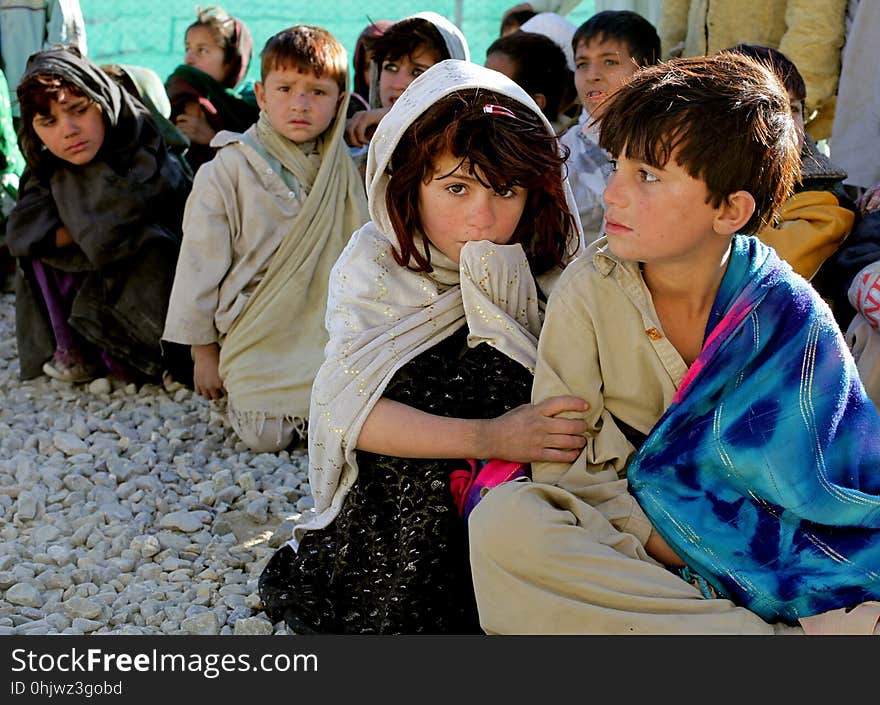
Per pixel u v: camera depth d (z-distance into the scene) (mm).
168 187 4246
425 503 2404
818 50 4531
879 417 2234
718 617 2094
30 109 4012
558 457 2311
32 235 4180
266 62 3957
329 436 2457
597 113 2617
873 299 3105
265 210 3945
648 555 2266
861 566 2115
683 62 2225
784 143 2168
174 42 7227
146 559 3064
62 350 4332
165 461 3721
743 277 2244
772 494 2160
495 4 7227
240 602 2803
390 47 4590
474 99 2385
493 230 2445
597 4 6145
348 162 4109
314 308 3951
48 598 2836
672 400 2279
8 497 3398
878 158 4375
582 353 2320
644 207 2145
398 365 2438
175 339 3900
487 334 2439
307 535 2637
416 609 2404
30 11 5773
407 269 2520
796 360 2174
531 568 2152
